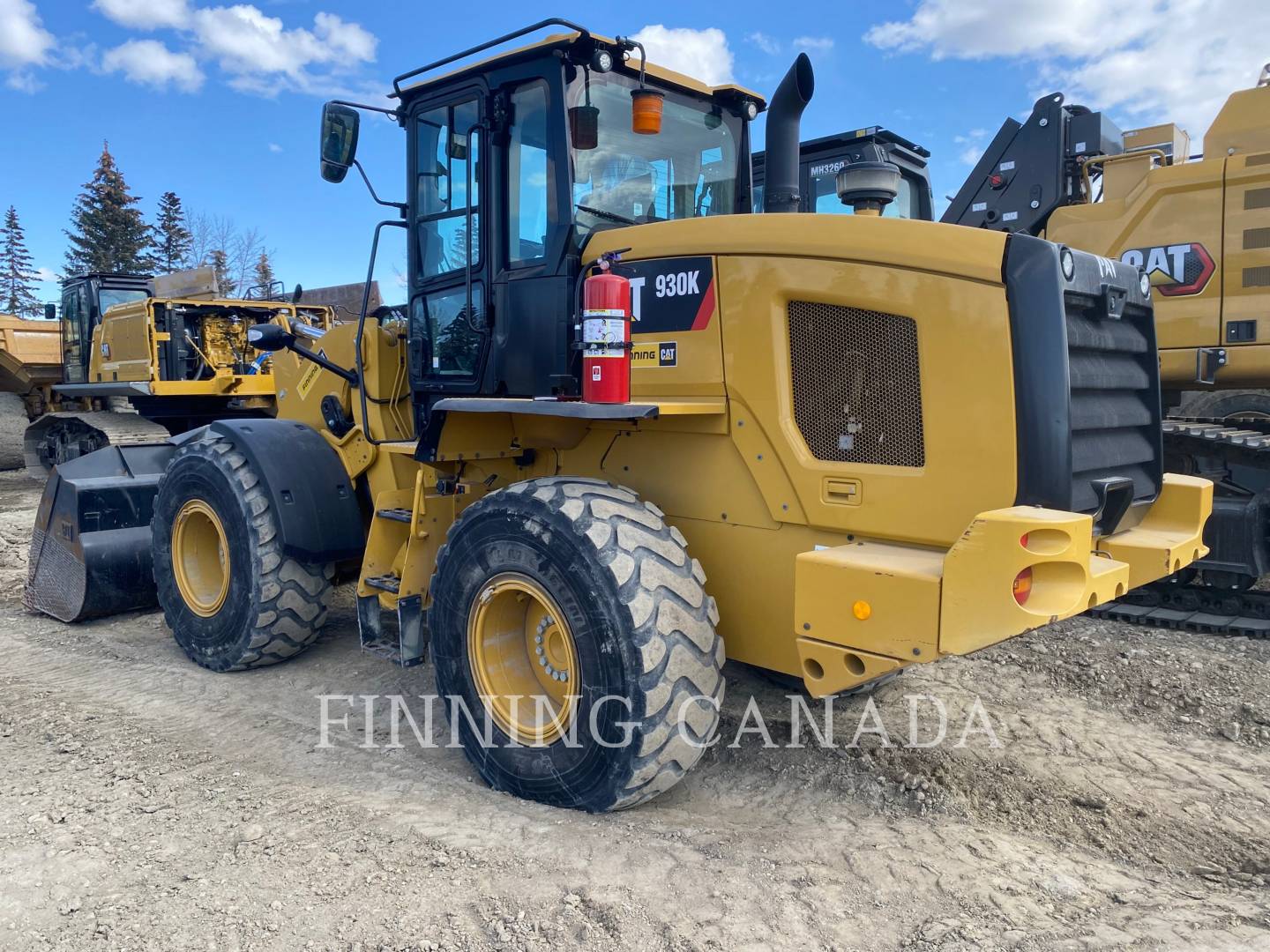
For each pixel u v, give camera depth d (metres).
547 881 2.64
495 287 3.79
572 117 3.50
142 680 4.57
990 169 7.14
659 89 3.94
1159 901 2.60
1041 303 2.59
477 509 3.28
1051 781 3.42
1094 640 4.98
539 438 3.65
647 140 3.87
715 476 3.23
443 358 4.11
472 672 3.30
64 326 13.60
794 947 2.35
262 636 4.45
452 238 4.02
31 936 2.41
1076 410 2.78
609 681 2.88
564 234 3.51
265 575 4.38
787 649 3.11
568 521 2.98
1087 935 2.35
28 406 15.18
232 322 11.73
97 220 38.69
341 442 4.65
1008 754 3.64
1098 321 2.96
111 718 4.05
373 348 4.47
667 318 3.29
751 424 3.10
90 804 3.17
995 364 2.63
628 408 2.87
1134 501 3.21
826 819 3.12
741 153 4.35
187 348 11.38
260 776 3.42
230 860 2.78
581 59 3.52
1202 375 5.88
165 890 2.61
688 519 3.31
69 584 5.56
